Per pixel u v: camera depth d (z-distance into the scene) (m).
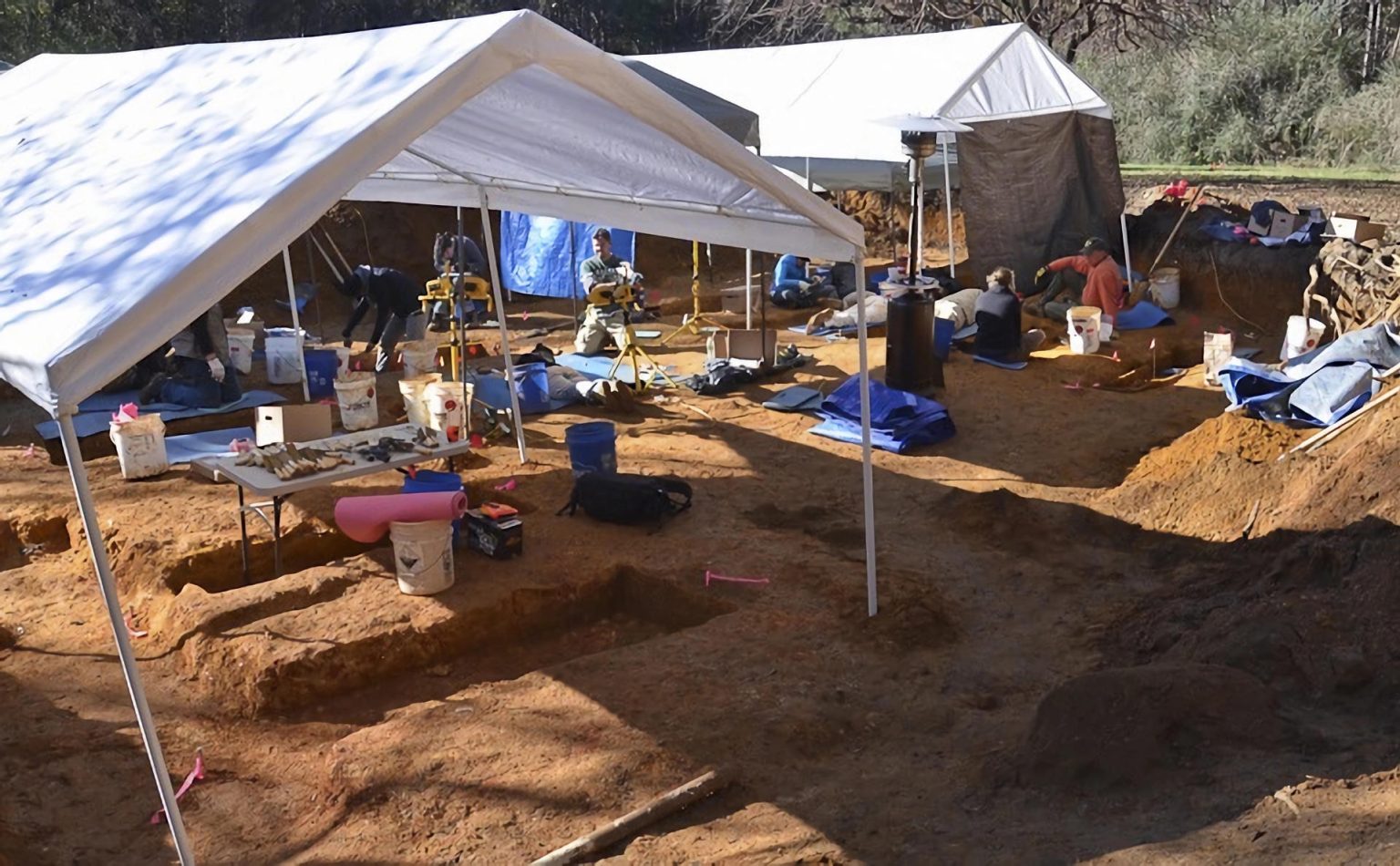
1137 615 7.01
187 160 5.51
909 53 15.13
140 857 5.21
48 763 5.94
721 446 10.58
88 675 6.85
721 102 11.90
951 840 4.61
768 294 16.59
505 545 7.84
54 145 6.85
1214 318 14.76
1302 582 6.58
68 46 25.67
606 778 5.39
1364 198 20.69
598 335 13.75
